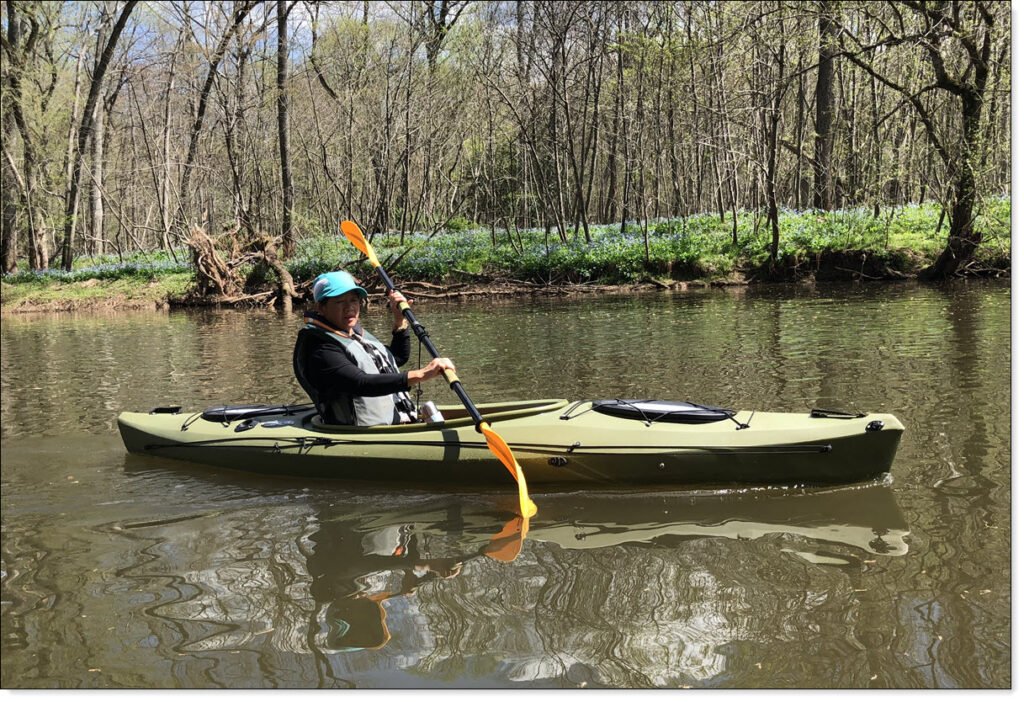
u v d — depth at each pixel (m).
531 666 2.47
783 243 16.84
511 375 7.09
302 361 4.41
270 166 24.73
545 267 17.42
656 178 23.17
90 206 27.73
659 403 4.38
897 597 2.80
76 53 23.12
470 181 27.25
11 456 4.90
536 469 4.08
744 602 2.82
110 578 3.18
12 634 2.77
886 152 17.72
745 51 16.05
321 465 4.30
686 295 14.60
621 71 19.05
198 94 21.08
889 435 3.87
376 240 21.23
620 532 3.50
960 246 14.63
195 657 2.59
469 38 20.83
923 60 16.02
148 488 4.25
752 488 3.98
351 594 2.98
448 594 2.96
